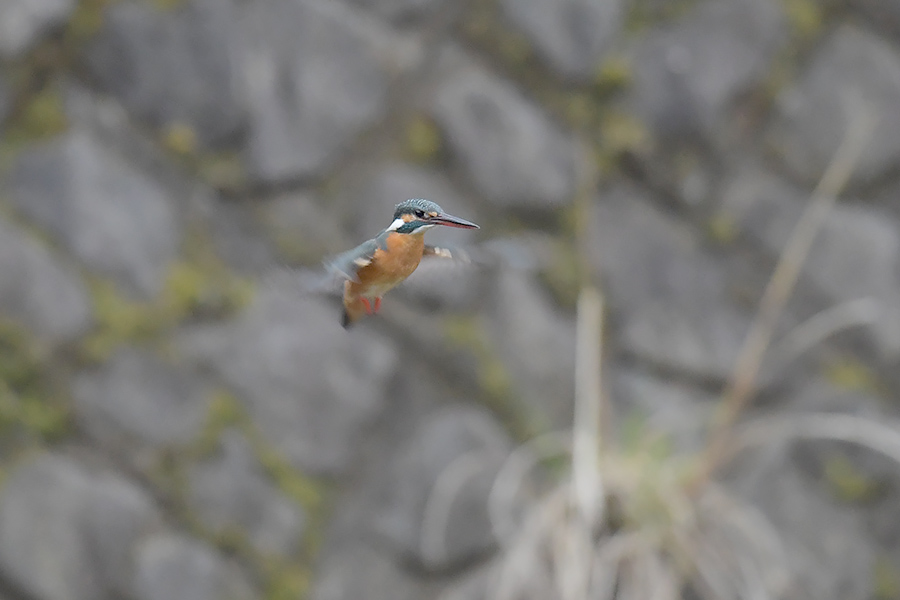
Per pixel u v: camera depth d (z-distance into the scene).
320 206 15.75
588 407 14.34
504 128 16.61
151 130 15.09
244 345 14.80
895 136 18.44
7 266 14.42
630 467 14.30
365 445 15.23
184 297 14.65
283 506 14.62
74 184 14.48
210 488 14.49
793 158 18.09
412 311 15.71
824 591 16.42
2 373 14.39
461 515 15.17
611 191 17.22
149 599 14.41
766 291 17.56
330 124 15.94
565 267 16.66
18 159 14.48
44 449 14.40
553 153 16.88
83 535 14.40
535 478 15.26
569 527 14.19
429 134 16.39
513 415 15.83
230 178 15.34
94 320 14.46
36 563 14.36
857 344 17.80
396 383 15.47
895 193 18.53
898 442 16.28
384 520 15.02
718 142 17.75
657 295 17.03
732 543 14.37
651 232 17.19
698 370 16.94
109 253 14.50
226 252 15.09
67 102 14.65
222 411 14.55
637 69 17.50
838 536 16.75
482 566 15.20
